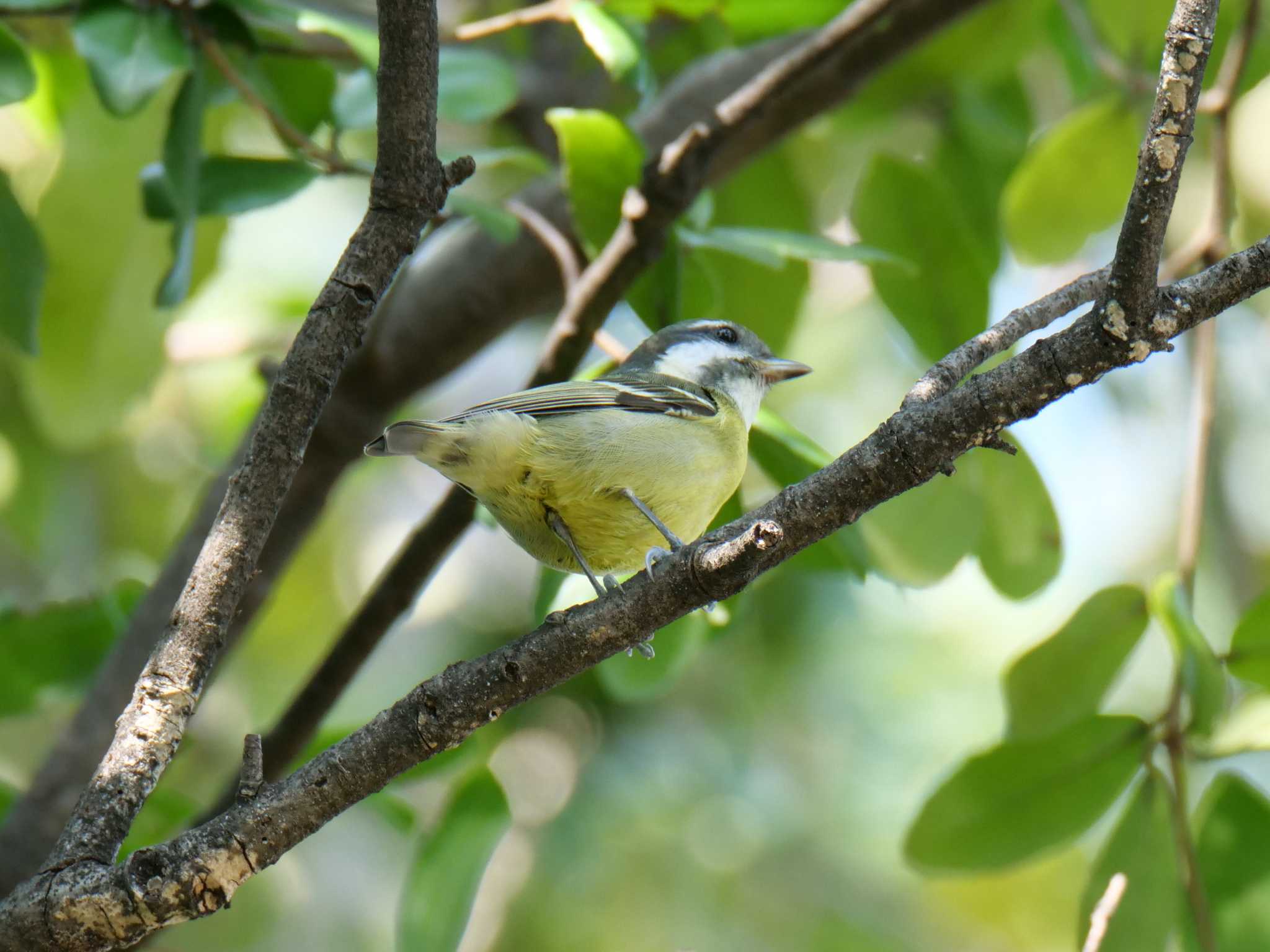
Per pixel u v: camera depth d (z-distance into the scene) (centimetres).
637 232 813
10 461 1328
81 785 913
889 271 941
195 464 1469
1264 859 720
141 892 492
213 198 817
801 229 1135
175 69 756
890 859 1509
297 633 1537
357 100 886
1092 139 1053
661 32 1209
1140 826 736
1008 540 874
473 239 1087
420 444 782
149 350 1006
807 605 1491
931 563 849
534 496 797
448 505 879
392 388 1055
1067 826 761
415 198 582
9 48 782
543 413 805
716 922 1422
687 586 554
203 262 1030
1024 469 859
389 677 1464
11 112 1046
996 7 1109
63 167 962
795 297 1021
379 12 557
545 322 1683
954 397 536
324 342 573
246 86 796
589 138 832
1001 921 1577
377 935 1466
